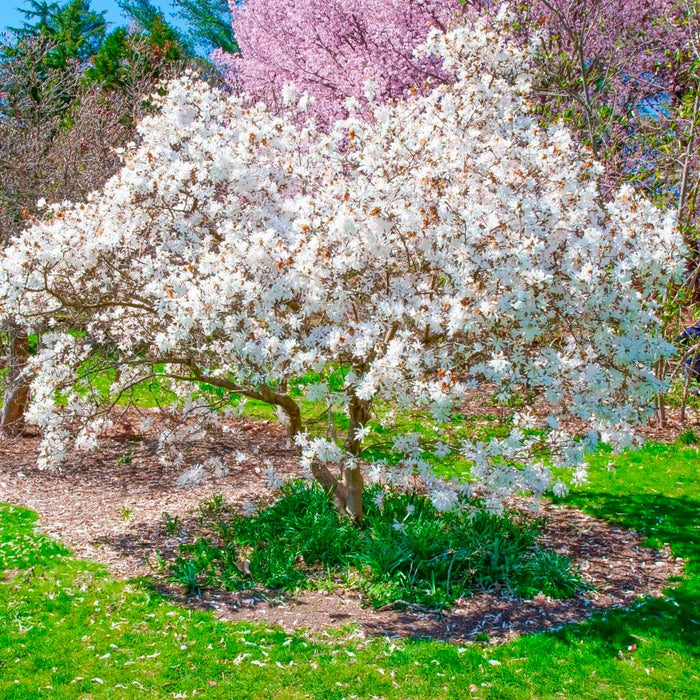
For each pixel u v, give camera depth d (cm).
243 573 584
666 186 998
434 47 671
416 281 548
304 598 549
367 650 473
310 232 524
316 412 1034
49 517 725
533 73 714
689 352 979
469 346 507
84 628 499
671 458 880
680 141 984
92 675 441
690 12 1030
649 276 515
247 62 1897
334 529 618
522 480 497
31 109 1411
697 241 976
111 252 595
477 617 518
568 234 538
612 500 755
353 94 1410
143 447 959
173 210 616
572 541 656
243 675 443
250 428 1022
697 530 671
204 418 759
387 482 546
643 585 566
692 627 496
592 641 478
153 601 540
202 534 671
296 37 1725
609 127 1016
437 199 509
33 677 439
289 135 645
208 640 484
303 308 525
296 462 887
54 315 688
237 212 619
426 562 570
